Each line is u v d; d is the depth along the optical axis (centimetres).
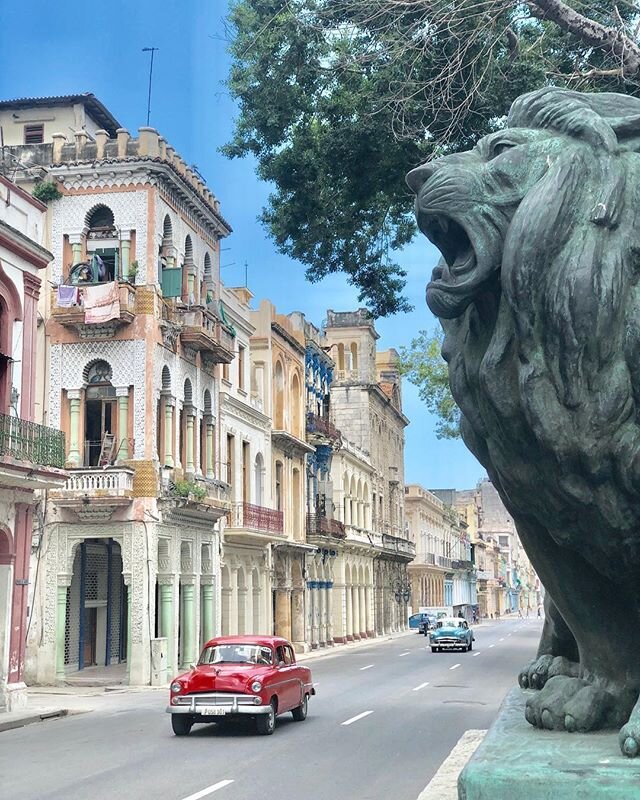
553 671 278
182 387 2577
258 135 1187
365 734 1385
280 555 3550
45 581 2294
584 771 176
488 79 969
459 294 213
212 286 2866
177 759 1173
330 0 1012
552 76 981
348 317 5609
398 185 1158
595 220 199
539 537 230
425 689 2119
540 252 199
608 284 195
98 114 2981
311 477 4125
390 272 1265
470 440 239
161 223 2488
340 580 4691
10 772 1088
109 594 2628
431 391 2461
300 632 3725
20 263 1844
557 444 199
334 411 5466
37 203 1934
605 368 197
